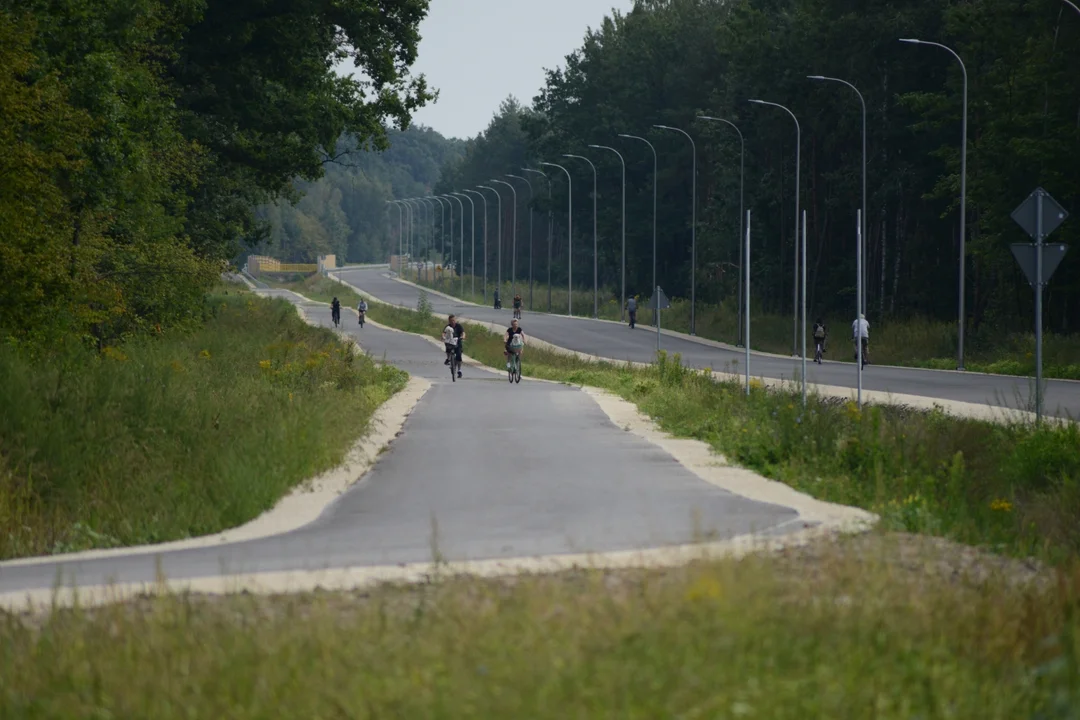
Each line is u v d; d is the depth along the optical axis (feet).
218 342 524.11
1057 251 263.29
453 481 213.87
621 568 117.80
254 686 79.10
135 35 407.03
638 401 404.77
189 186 515.91
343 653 84.02
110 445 218.59
